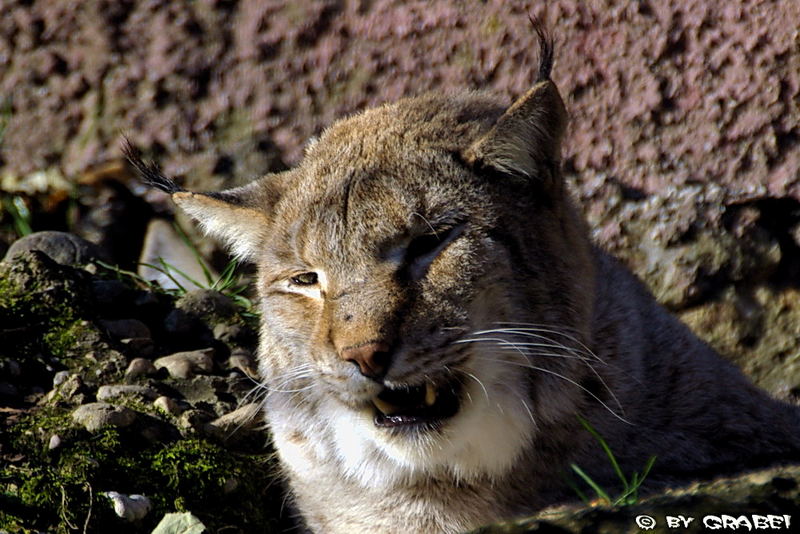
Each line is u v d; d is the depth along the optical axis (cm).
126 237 1365
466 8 1256
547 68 838
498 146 807
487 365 796
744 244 1248
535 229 822
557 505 845
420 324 761
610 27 1234
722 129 1234
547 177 830
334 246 795
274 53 1309
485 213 798
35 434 873
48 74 1356
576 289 838
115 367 1012
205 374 1041
